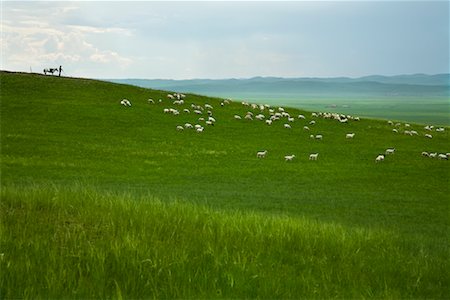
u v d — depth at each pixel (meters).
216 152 49.47
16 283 9.40
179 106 69.75
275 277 10.70
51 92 67.88
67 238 12.03
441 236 23.17
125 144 49.81
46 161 40.66
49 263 10.30
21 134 49.62
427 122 191.25
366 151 54.88
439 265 13.44
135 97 71.62
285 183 38.72
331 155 51.78
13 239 11.75
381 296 10.34
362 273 11.84
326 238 14.37
